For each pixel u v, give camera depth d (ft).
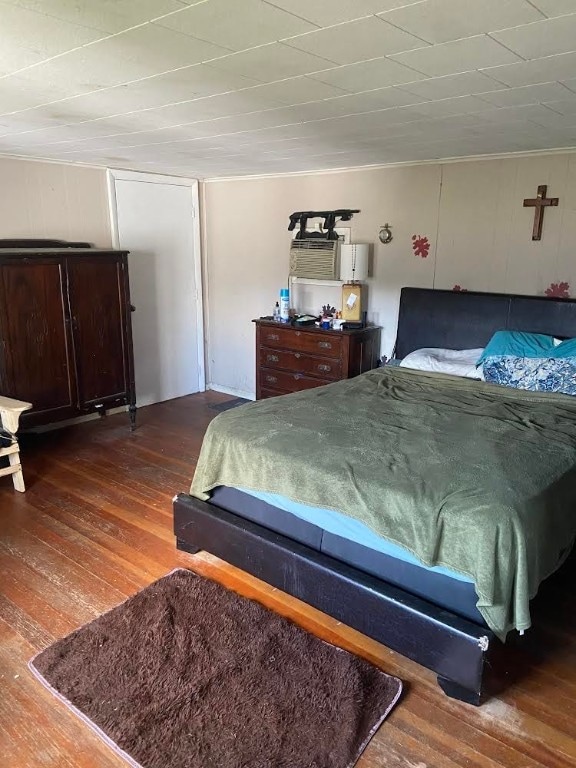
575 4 4.57
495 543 5.83
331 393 10.35
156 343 17.01
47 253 12.29
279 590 8.13
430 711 6.12
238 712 5.99
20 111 8.62
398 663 6.86
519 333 11.46
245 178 16.51
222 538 8.18
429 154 12.19
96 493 11.17
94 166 14.58
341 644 7.16
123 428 14.97
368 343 14.17
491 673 6.64
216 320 18.33
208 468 8.45
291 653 6.84
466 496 6.26
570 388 10.15
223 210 17.30
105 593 8.02
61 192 14.10
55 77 6.82
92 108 8.40
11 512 10.34
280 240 16.11
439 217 13.08
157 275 16.65
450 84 6.90
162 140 10.99
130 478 11.89
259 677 6.46
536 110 8.18
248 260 17.01
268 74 6.59
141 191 15.79
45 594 7.98
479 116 8.58
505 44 5.53
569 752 5.64
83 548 9.18
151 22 5.11
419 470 6.91
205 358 18.79
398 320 13.84
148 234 16.19
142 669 6.56
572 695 6.35
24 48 5.82
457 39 5.41
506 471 6.84
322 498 7.01
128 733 5.72
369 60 6.06
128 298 14.14
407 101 7.73
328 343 13.79
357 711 6.01
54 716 5.97
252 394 17.88
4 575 8.41
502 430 8.36
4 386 11.98
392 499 6.46
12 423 10.73
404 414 9.11
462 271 13.00
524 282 12.20
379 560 6.76
